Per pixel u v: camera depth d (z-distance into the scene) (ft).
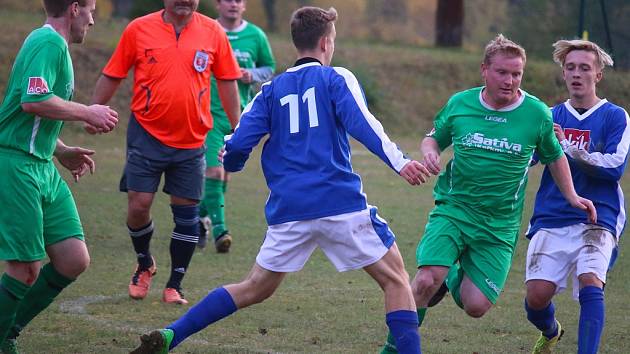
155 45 70.33
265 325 63.93
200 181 71.41
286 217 47.37
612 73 238.89
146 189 70.18
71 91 51.16
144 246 71.61
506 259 53.98
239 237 101.09
